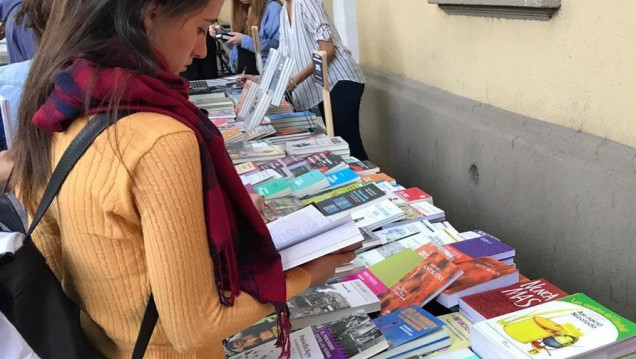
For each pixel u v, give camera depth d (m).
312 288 1.49
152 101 0.79
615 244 1.95
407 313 1.35
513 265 1.69
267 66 3.01
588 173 2.01
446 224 1.91
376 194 1.97
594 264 2.07
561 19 2.08
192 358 0.93
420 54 3.31
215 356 1.00
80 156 0.78
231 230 0.91
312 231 1.09
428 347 1.27
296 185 2.13
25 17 1.00
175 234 0.77
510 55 2.43
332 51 3.31
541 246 2.37
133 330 0.88
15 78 1.50
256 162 2.52
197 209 0.79
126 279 0.83
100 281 0.84
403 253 1.67
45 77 0.81
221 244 0.83
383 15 3.73
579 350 1.11
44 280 0.85
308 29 3.38
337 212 1.89
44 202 0.82
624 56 1.84
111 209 0.77
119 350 0.93
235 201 0.91
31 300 0.82
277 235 1.15
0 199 1.04
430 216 1.97
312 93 3.48
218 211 0.83
